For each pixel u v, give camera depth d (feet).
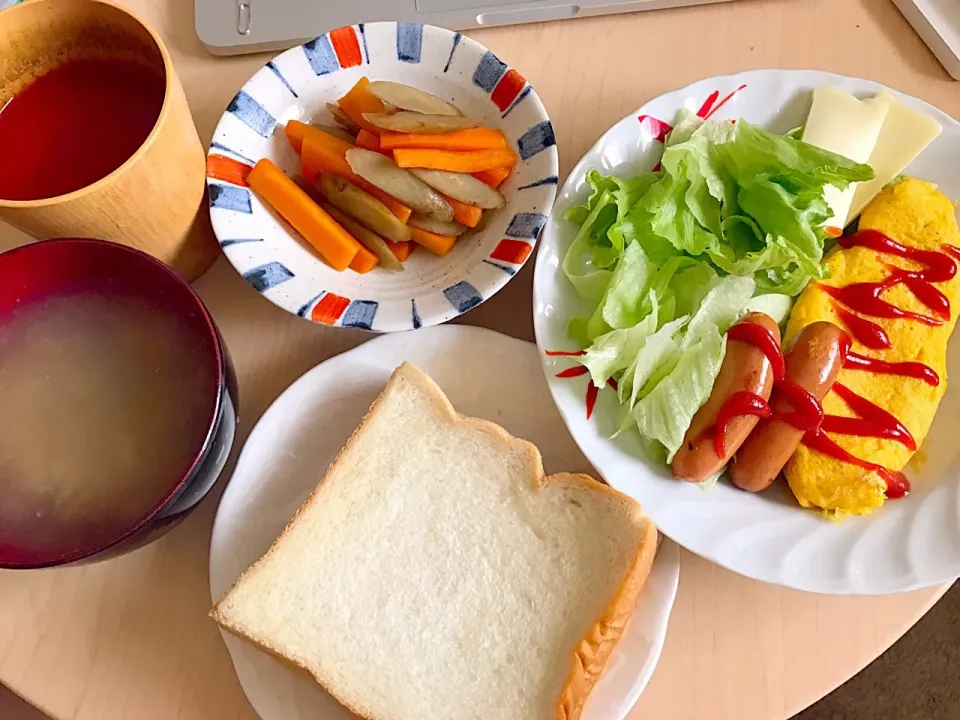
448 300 1.01
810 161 1.06
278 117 1.14
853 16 1.27
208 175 1.04
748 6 1.28
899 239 1.12
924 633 1.81
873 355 1.08
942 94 1.22
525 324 1.12
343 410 1.03
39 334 0.94
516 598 0.95
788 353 1.03
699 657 0.94
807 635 0.95
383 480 1.00
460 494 1.00
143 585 0.98
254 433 1.00
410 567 0.97
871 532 0.97
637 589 0.90
